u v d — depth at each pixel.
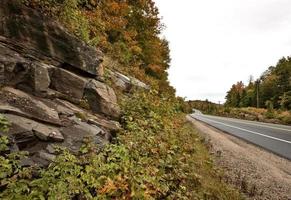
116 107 9.20
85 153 6.16
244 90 110.94
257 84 90.06
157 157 7.58
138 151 7.41
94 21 15.20
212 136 16.69
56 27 8.22
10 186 4.58
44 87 7.22
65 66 8.47
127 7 20.09
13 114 5.77
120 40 20.69
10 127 5.38
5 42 7.11
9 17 7.34
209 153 10.98
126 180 5.85
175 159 7.89
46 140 5.76
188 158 8.69
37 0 8.23
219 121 34.69
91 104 8.52
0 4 7.25
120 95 10.92
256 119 45.16
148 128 9.53
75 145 6.17
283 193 7.38
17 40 7.36
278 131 21.59
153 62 28.09
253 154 11.95
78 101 8.16
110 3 18.28
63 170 5.23
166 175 6.71
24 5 7.66
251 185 7.73
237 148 13.16
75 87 8.22
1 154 5.02
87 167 5.59
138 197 5.39
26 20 7.59
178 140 10.20
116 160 6.53
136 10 23.70
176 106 20.09
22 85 6.88
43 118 6.19
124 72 14.75
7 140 4.95
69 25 9.28
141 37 25.19
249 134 19.33
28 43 7.54
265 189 7.59
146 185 5.87
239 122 33.22
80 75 8.87
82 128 6.83
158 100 13.58
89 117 7.73
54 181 5.02
